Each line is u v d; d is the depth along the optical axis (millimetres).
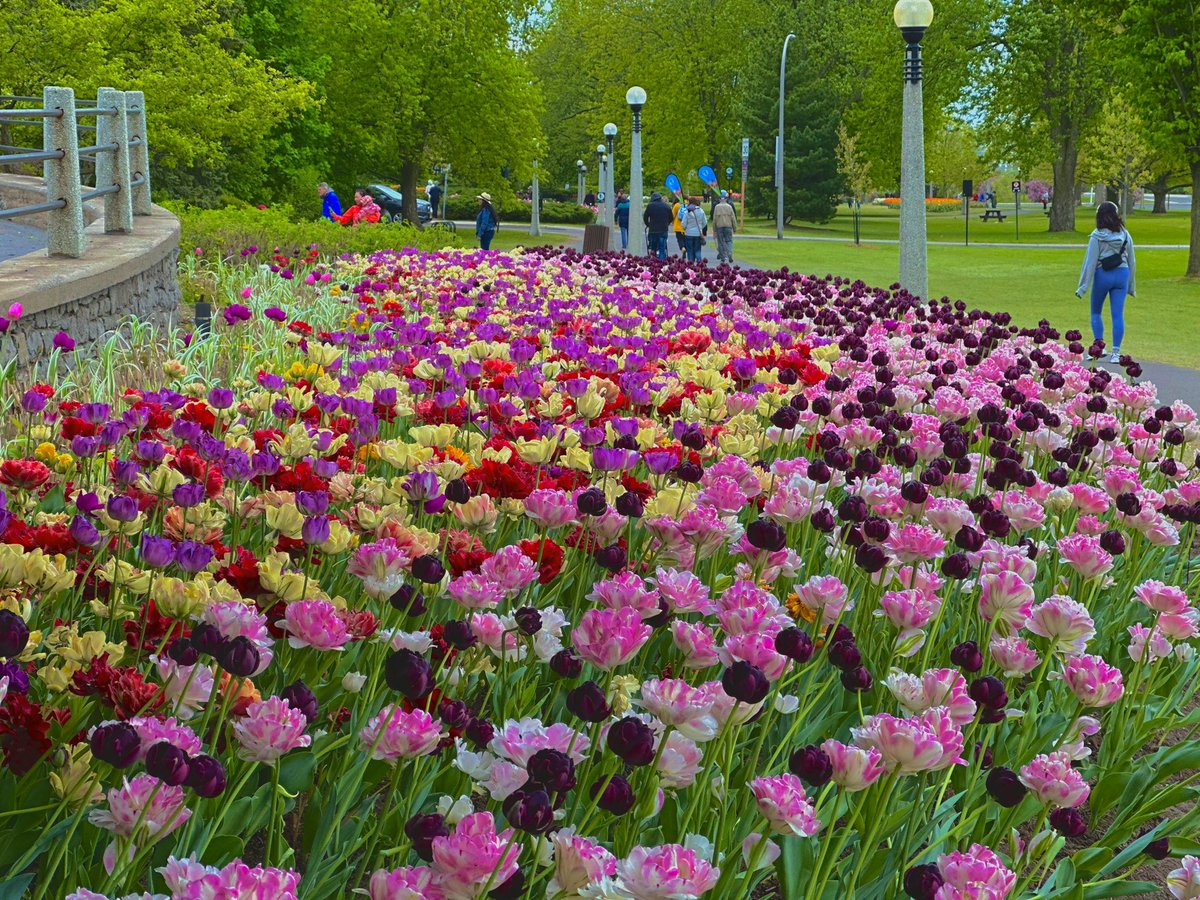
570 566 3336
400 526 2803
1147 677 3643
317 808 2400
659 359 6812
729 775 2729
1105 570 3395
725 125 71375
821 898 2367
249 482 3980
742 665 1962
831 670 3404
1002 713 2576
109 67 24359
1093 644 3977
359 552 2447
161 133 25750
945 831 2660
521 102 46938
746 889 2090
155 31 26250
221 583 2352
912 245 16375
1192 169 27750
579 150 86688
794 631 2189
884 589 3496
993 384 6410
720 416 4770
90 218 14906
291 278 13500
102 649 2242
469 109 46156
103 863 1989
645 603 2383
